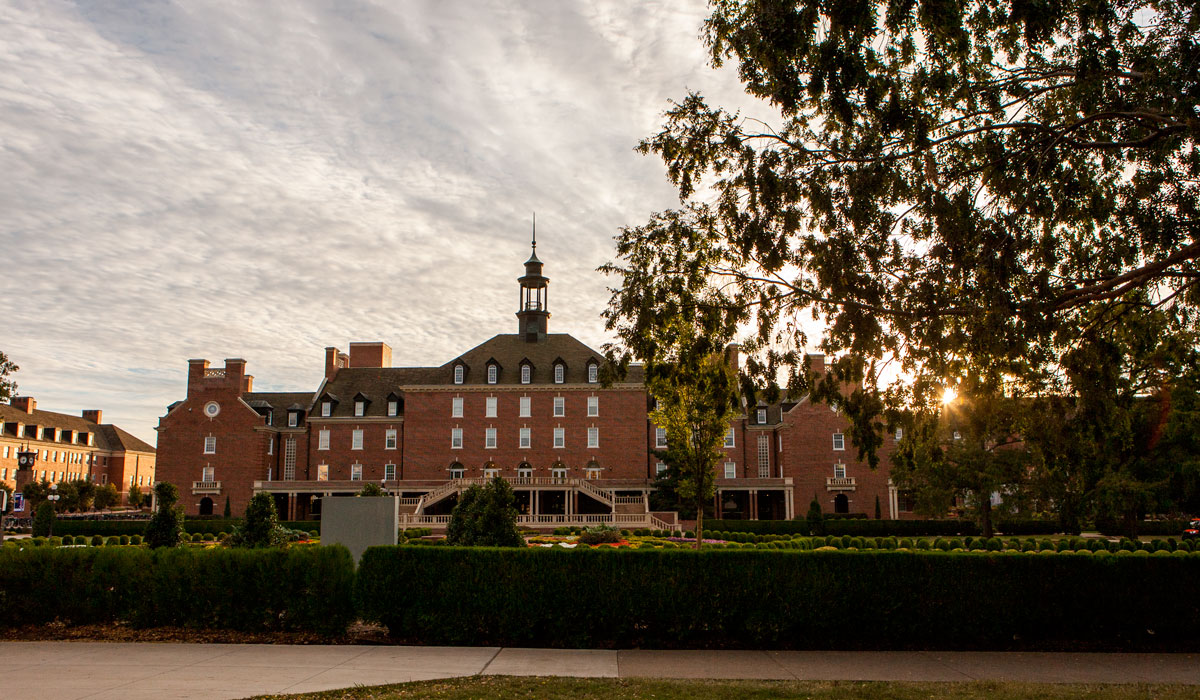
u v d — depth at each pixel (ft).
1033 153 44.55
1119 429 53.31
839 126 46.70
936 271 44.65
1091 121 44.04
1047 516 187.62
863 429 53.57
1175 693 34.94
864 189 43.68
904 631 48.21
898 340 50.98
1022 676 39.40
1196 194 46.24
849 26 39.04
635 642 47.37
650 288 53.31
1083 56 41.04
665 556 48.03
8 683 35.01
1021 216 46.98
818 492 223.10
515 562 47.65
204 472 232.32
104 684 34.88
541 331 247.91
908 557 48.93
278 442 244.01
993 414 51.55
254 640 46.42
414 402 236.22
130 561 49.73
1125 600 48.70
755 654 44.55
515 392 235.20
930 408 54.03
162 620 49.32
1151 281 47.85
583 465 230.68
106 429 390.01
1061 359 48.29
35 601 49.19
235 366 238.27
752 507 219.82
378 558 48.03
